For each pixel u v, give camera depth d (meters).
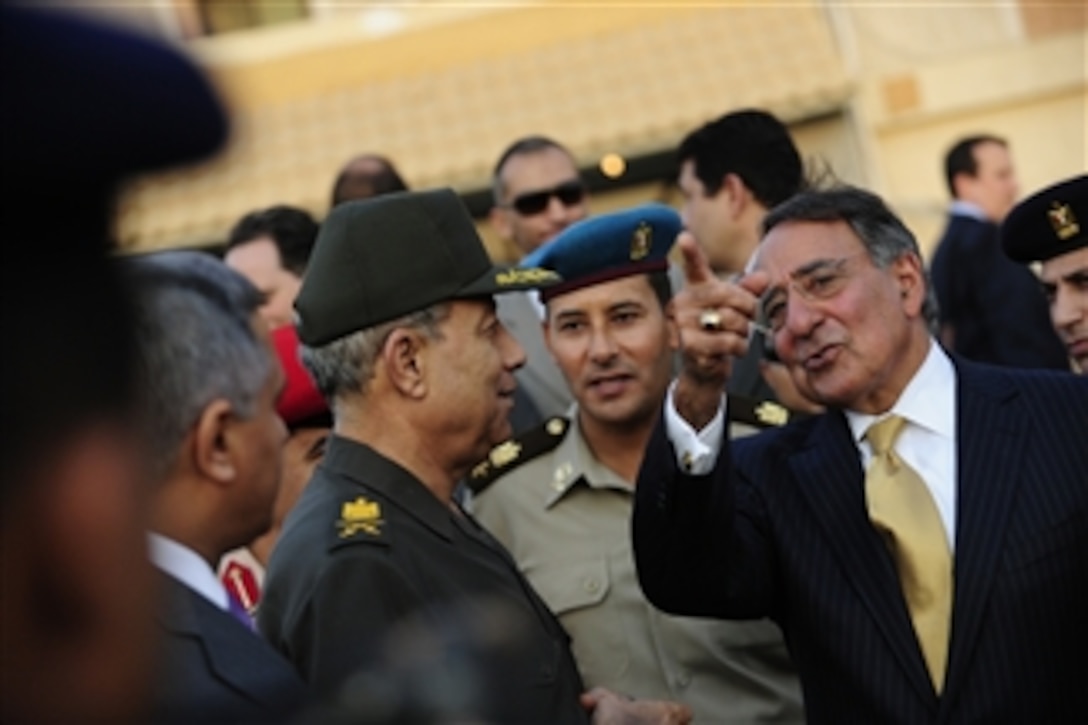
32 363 1.27
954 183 10.65
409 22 16.09
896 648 4.14
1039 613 4.11
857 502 4.34
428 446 4.11
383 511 3.92
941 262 9.43
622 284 5.08
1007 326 9.13
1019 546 4.14
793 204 4.53
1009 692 4.06
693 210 6.93
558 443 5.28
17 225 1.26
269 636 3.82
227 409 2.92
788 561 4.34
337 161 14.96
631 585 4.97
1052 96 16.56
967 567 4.14
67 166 1.26
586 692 4.40
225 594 2.98
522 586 4.23
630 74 15.18
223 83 1.33
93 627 1.29
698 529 4.13
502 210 7.79
